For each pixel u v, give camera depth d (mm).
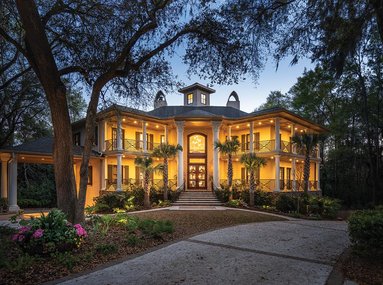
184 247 8297
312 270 6211
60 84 9500
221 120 23703
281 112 22094
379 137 28469
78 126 25016
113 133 23359
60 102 9500
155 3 10406
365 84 26109
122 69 11383
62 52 11844
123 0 10445
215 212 16422
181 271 6105
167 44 11016
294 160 24562
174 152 20609
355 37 7523
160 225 9953
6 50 15883
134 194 19844
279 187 22531
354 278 5668
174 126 25125
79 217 9633
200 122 24125
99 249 7355
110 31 11047
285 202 18094
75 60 11648
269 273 6004
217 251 7836
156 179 24516
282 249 8133
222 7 9586
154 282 5449
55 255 6590
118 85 12070
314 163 29828
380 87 24656
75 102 22641
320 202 17562
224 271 6117
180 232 10578
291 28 8359
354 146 31188
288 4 8133
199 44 11156
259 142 24609
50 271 5957
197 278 5676
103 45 11172
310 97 33031
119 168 21578
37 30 8797
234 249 8086
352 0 7160
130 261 6848
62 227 7137
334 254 7586
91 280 5543
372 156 28031
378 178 27781
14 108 21062
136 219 11023
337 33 7625
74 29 11164
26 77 19391
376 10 6430
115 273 5961
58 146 9625
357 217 6867
